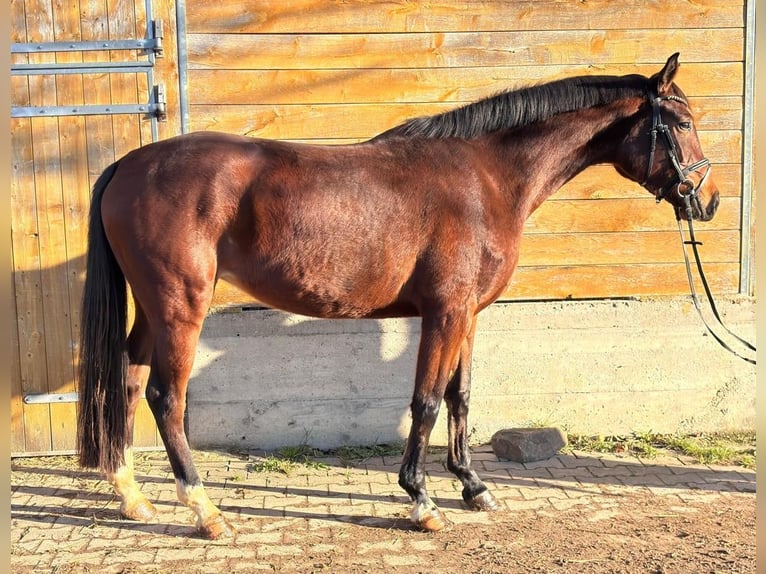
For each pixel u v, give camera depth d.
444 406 4.69
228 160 3.28
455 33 4.58
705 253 4.80
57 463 4.43
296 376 4.59
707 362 4.80
